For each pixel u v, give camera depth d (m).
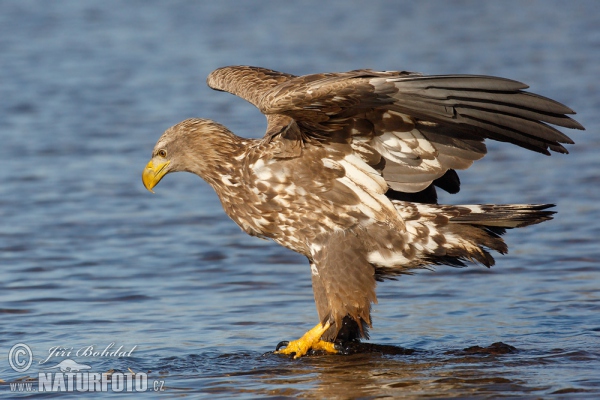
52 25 42.44
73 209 19.38
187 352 11.67
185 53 36.78
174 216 18.94
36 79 32.56
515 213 11.39
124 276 15.17
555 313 12.95
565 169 21.72
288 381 10.52
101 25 42.59
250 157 11.83
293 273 15.36
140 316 13.16
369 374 10.70
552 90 29.73
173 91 30.86
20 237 17.44
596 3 48.22
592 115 26.62
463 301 13.72
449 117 10.40
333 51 36.47
